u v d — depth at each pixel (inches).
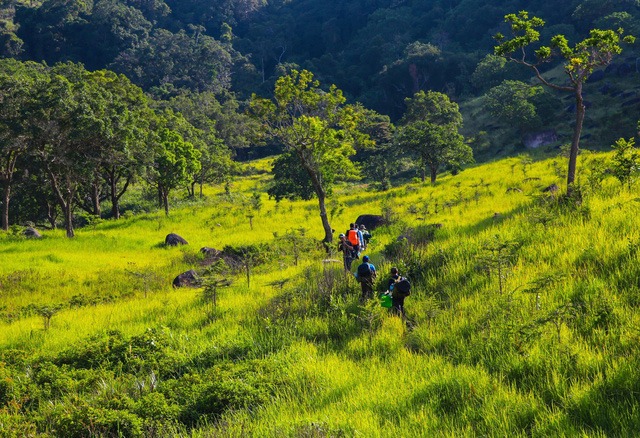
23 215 2197.3
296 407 312.3
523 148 3272.6
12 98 1529.3
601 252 434.9
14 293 855.7
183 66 6761.8
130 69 6530.5
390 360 368.8
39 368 445.7
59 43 7091.5
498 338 351.6
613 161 740.0
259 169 4325.8
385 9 7839.6
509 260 490.6
